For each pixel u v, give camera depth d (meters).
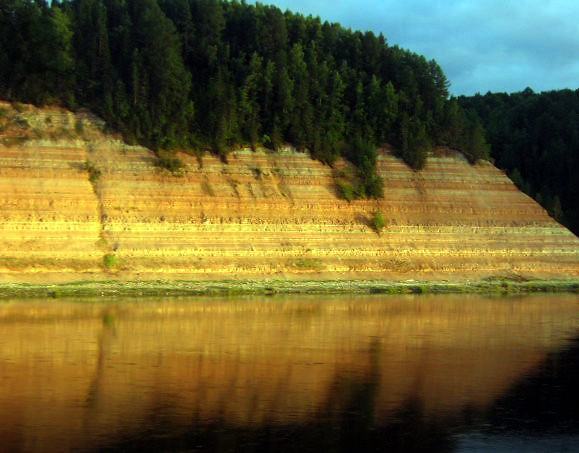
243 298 67.12
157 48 87.44
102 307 56.81
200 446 23.23
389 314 57.69
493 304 67.44
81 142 80.50
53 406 27.42
